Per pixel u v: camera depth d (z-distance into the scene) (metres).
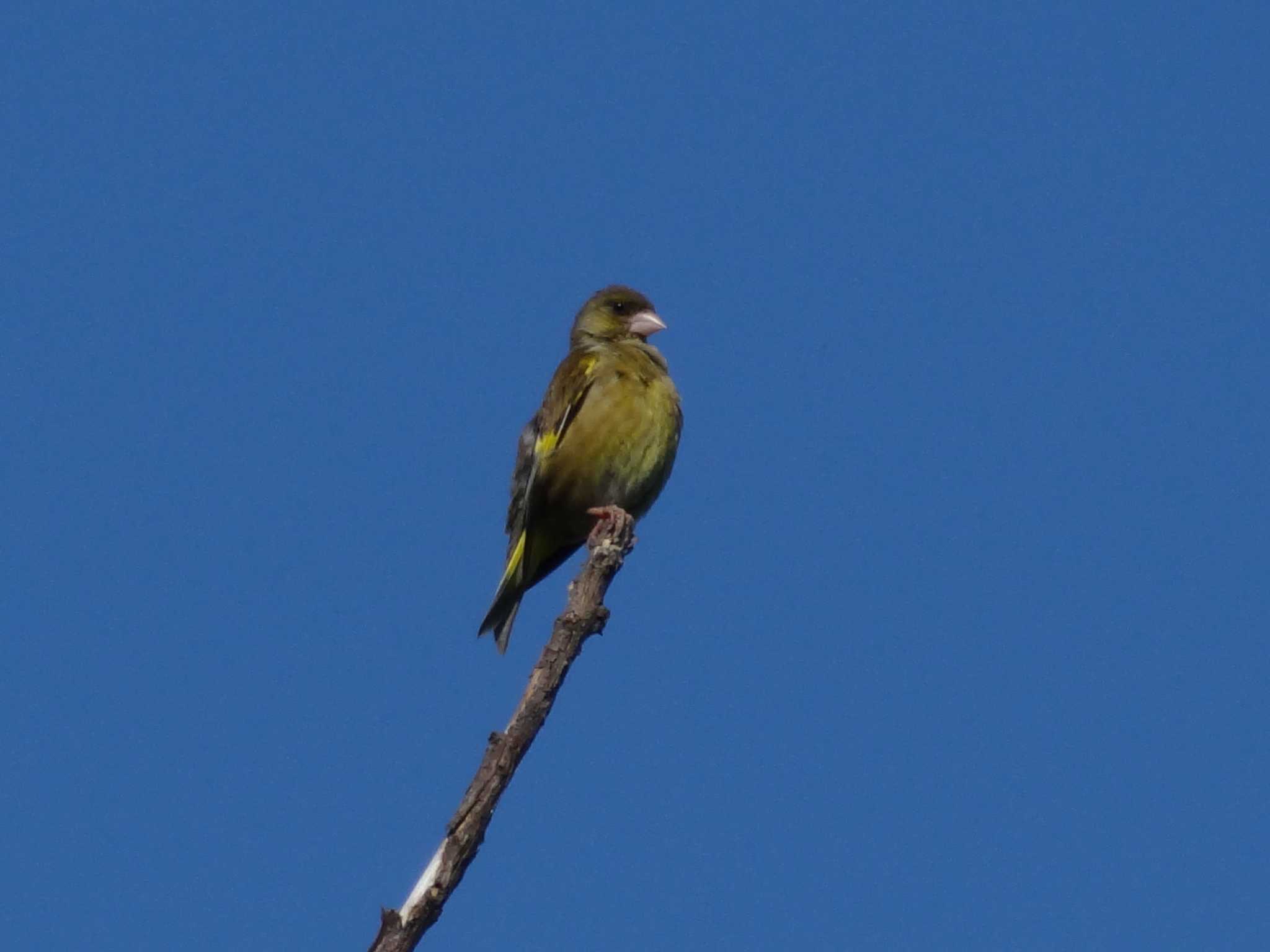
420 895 8.39
